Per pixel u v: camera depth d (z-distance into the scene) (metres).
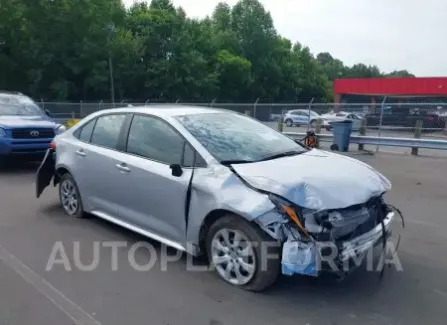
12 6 42.66
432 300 3.74
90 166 5.43
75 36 44.53
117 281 4.07
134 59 48.34
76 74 44.56
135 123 5.04
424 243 5.17
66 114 27.75
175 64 51.31
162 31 51.69
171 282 4.04
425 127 15.58
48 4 43.75
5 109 10.30
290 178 3.71
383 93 40.75
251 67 65.88
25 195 7.39
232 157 4.20
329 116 17.69
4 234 5.35
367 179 4.03
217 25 71.12
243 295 3.79
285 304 3.65
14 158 9.57
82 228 5.56
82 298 3.73
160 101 50.75
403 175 10.16
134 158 4.80
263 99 69.12
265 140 4.77
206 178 4.02
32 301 3.68
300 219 3.51
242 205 3.65
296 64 76.19
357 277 4.17
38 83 42.97
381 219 3.95
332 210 3.57
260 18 70.81
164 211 4.42
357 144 16.38
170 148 4.51
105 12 47.72
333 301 3.71
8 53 44.00
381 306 3.63
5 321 3.36
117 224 5.14
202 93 54.28
